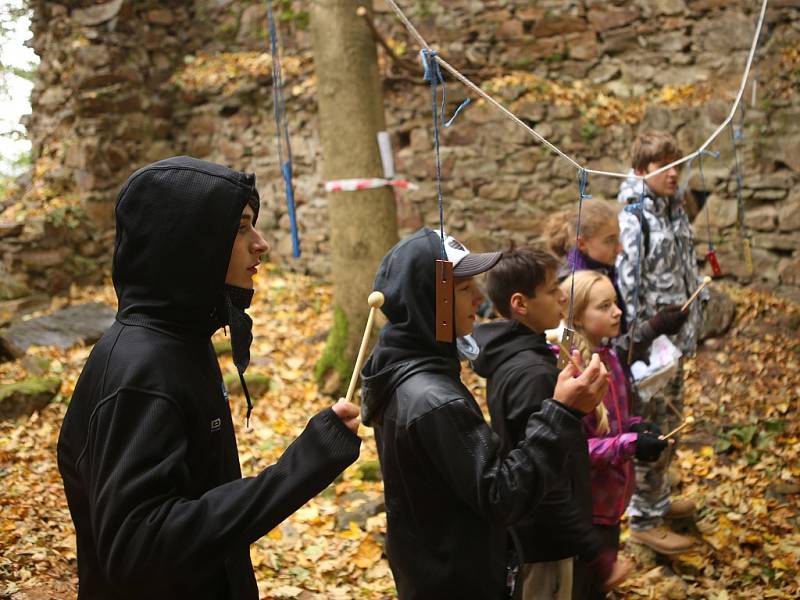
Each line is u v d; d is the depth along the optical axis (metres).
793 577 3.53
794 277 6.22
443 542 1.95
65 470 1.58
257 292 7.45
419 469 1.95
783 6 6.25
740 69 6.52
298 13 7.84
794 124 6.17
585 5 7.07
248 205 1.64
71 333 6.14
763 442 4.69
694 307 3.80
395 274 2.06
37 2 8.03
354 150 5.27
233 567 1.60
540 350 2.46
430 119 7.37
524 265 2.48
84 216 7.66
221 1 8.23
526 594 2.34
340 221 5.37
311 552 3.71
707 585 3.51
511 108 7.08
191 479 1.53
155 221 1.53
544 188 7.09
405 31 7.50
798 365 5.46
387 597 3.40
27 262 7.12
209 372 1.61
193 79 8.23
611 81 7.12
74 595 2.93
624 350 3.35
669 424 3.74
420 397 1.90
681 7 6.73
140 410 1.44
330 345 5.47
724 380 5.46
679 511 3.80
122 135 7.96
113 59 7.88
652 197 3.67
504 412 2.37
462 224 7.38
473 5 7.31
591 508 2.36
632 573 3.60
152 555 1.34
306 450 1.47
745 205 6.40
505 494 1.77
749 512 4.06
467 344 2.30
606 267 3.36
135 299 1.56
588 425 2.78
